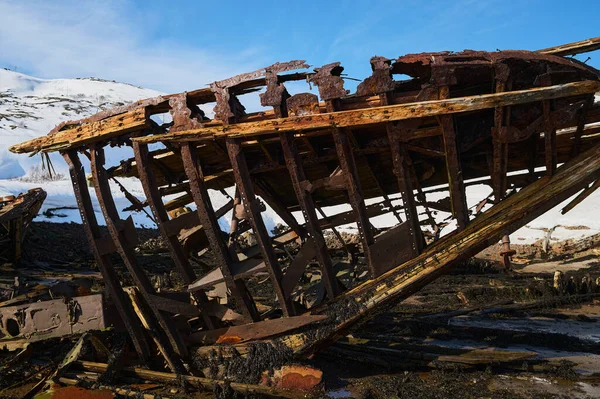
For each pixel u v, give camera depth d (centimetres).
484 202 564
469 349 585
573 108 448
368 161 589
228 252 541
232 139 501
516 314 854
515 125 481
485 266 1358
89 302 564
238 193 586
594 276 1143
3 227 1400
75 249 1661
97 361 597
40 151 582
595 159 476
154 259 1579
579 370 536
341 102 479
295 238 683
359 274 704
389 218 2089
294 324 513
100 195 553
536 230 1755
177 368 543
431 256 484
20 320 566
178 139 513
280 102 480
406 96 463
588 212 1814
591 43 448
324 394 480
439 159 575
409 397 474
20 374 564
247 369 510
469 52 445
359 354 588
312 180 653
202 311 561
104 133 536
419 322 766
